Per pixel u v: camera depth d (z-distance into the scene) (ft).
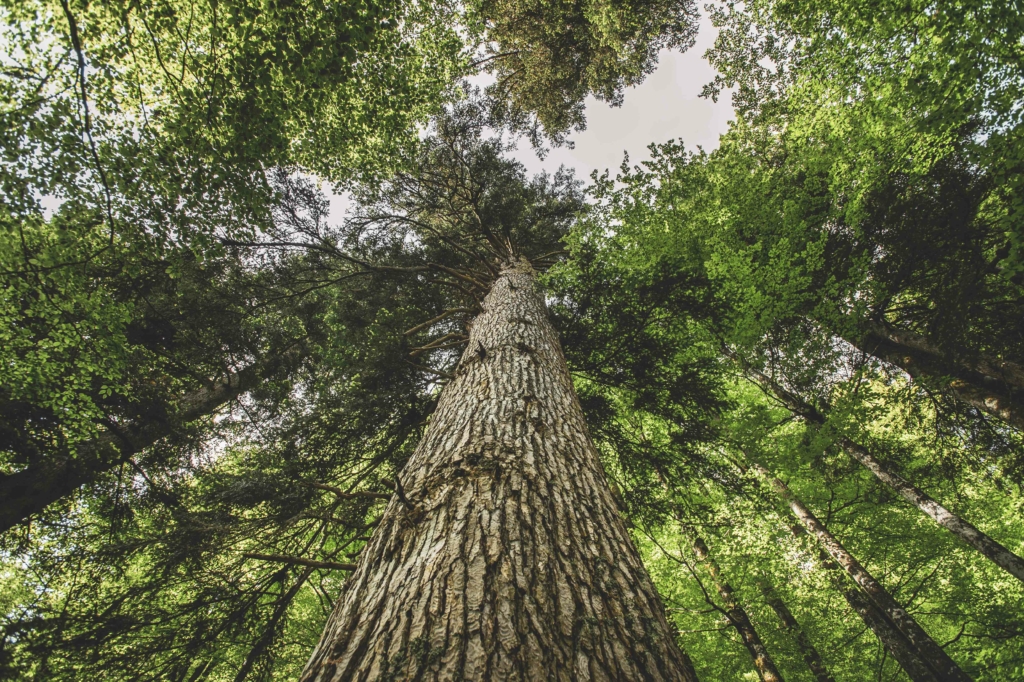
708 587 24.80
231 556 13.88
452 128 26.17
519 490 6.42
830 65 15.56
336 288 24.00
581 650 4.07
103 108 10.48
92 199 10.50
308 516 13.06
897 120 14.08
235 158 10.98
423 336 23.08
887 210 16.30
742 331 17.66
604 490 7.50
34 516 14.56
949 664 15.49
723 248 17.72
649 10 29.37
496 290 20.57
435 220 31.86
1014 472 18.31
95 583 13.32
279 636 14.29
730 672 21.53
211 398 21.63
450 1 20.90
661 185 20.39
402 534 6.07
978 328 15.65
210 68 10.51
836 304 17.11
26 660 10.36
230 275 19.74
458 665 3.79
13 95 9.47
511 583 4.71
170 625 12.30
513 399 9.58
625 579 5.26
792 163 18.74
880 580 22.77
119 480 15.81
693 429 20.10
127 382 15.03
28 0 10.02
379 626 4.52
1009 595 20.40
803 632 20.24
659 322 19.45
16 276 10.54
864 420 18.20
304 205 20.24
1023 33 10.25
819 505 23.59
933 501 18.04
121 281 15.60
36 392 12.36
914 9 12.59
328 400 19.11
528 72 34.88
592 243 19.62
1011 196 12.12
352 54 10.65
